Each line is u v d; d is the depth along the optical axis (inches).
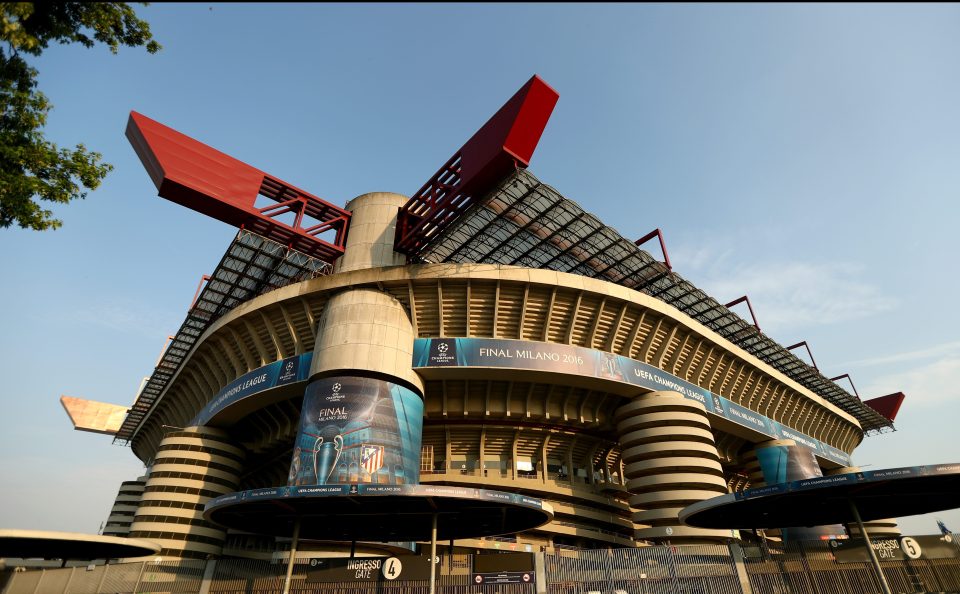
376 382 1374.3
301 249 1817.2
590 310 1644.9
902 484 816.3
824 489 818.8
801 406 2405.3
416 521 995.3
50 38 653.9
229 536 1888.5
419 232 1712.6
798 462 2012.8
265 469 2063.2
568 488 1648.6
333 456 1261.1
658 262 1739.7
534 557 844.6
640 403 1608.0
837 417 2677.2
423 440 1695.4
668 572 847.1
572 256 1723.7
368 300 1523.1
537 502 860.6
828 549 843.4
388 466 1269.7
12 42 554.6
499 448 1708.9
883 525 2333.9
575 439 1738.4
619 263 1748.3
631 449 1573.6
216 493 1732.3
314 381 1405.0
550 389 1625.2
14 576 938.7
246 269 1790.1
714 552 863.1
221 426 1862.7
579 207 1487.5
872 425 3174.2
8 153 621.9
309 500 844.0
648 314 1711.4
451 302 1583.4
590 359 1571.1
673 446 1509.6
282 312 1657.2
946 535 841.5
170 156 1551.4
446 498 812.6
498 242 1670.8
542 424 1678.2
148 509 1656.0
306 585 833.5
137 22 693.3
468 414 1620.3
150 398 2534.5
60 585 913.5
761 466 2054.6
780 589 818.8
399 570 826.2
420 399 1469.0
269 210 1748.3
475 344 1515.7
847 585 803.4
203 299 1923.0
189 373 2092.8
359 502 858.1
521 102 1339.8
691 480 1433.3
